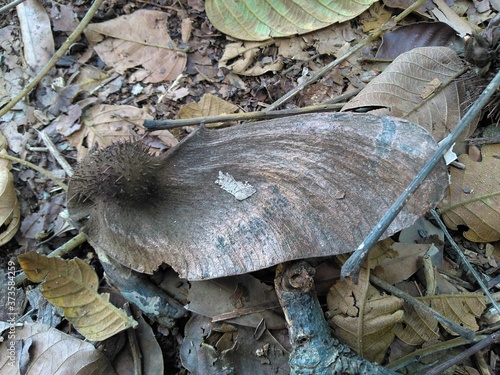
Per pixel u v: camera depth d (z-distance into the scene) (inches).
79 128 10.6
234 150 8.2
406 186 7.3
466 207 9.1
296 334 7.5
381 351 8.1
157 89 10.9
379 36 11.0
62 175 10.3
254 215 7.8
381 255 8.6
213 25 11.2
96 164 7.9
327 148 7.7
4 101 10.9
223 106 10.4
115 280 8.6
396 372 7.6
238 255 7.7
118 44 11.2
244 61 10.9
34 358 8.3
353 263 6.1
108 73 11.1
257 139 8.1
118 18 11.3
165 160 8.3
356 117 7.8
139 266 8.2
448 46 10.6
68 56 11.2
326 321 8.1
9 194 9.8
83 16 11.5
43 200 10.2
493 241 9.3
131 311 8.8
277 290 7.8
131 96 10.9
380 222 6.2
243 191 7.9
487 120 9.8
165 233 8.1
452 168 9.3
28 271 8.1
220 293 8.4
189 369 8.2
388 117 7.7
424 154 7.3
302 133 7.9
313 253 7.4
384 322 7.9
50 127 10.7
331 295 8.3
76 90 10.9
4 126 10.7
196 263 7.9
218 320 8.2
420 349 8.3
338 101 10.3
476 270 9.2
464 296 8.6
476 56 8.6
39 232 9.9
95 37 11.3
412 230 9.3
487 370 8.3
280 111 10.0
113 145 8.2
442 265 9.2
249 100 10.8
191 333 8.4
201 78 11.0
